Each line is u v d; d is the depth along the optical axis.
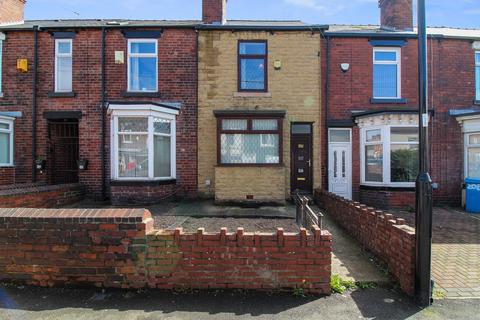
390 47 10.92
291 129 10.58
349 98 10.75
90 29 10.58
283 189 9.70
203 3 11.21
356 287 4.12
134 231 3.87
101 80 10.51
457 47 11.03
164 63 10.54
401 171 9.98
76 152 10.90
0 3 11.36
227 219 7.44
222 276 3.88
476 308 3.65
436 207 10.30
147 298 3.69
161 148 10.14
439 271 4.71
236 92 10.45
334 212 7.91
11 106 10.60
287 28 10.48
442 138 10.76
